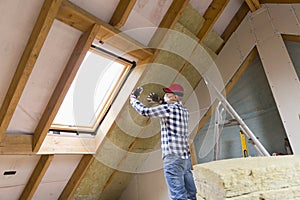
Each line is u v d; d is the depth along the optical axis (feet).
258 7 9.31
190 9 7.88
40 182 8.86
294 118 7.50
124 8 6.12
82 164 9.29
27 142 6.90
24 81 5.57
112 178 11.07
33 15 5.16
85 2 5.81
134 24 7.14
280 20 8.56
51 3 4.82
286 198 1.89
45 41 5.73
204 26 8.59
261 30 9.04
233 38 9.97
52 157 7.76
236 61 9.61
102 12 6.23
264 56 8.71
